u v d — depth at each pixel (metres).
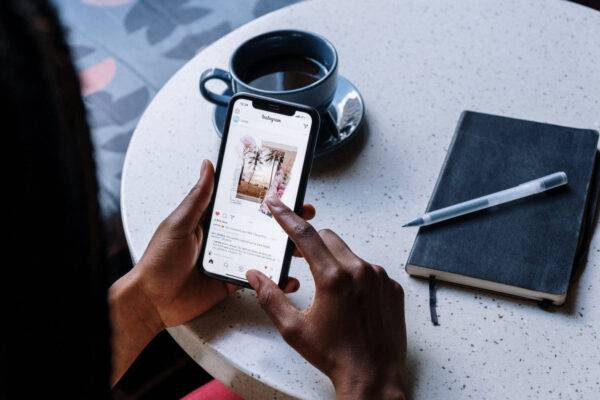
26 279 0.22
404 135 0.90
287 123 0.74
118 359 0.75
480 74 0.96
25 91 0.21
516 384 0.67
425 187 0.85
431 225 0.79
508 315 0.73
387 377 0.65
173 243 0.73
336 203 0.84
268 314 0.69
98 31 2.06
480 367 0.69
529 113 0.91
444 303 0.74
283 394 0.68
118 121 1.84
